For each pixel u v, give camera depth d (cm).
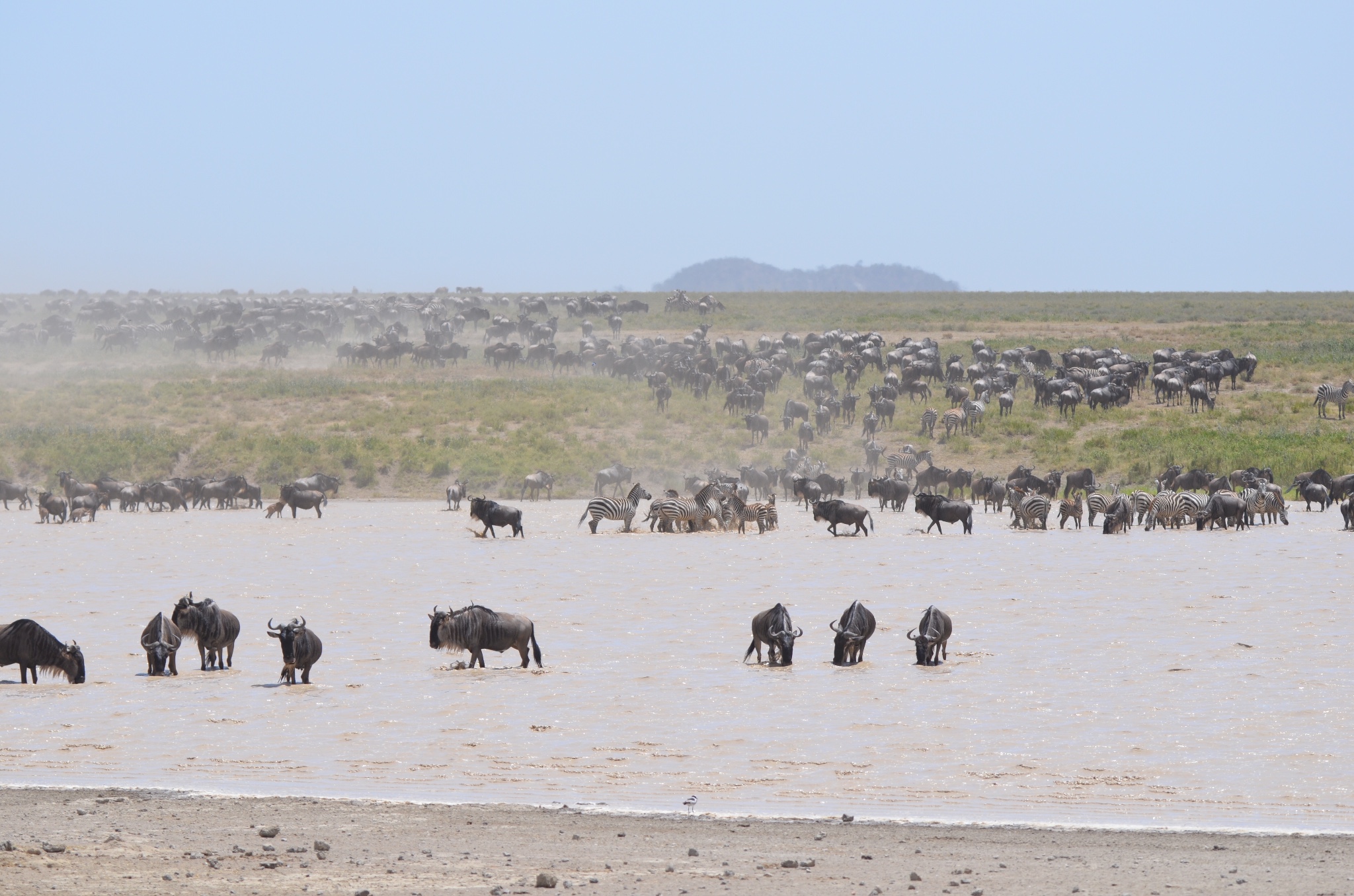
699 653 7488
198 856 3869
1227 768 5072
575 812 4506
